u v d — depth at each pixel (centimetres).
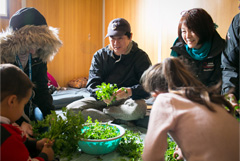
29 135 148
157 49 410
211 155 88
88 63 497
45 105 195
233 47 174
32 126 150
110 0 493
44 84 197
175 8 376
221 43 190
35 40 171
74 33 464
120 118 237
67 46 455
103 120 236
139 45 441
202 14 185
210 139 89
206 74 200
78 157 160
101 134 163
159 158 100
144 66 237
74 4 459
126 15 459
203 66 201
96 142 152
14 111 110
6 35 167
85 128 175
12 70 110
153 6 410
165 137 99
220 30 322
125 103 236
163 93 108
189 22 185
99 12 506
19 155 97
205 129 91
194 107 96
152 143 99
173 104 99
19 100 111
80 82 439
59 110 313
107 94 201
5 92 105
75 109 236
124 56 234
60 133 139
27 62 186
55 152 134
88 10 485
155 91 113
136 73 242
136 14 441
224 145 88
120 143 176
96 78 238
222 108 101
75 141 145
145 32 428
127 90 217
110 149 160
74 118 148
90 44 495
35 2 401
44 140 133
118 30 218
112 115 239
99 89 212
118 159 158
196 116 94
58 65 445
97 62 243
